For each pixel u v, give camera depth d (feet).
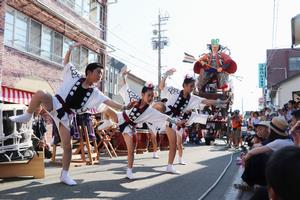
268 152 14.14
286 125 15.92
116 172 24.89
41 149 31.27
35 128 33.27
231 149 49.85
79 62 66.13
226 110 62.54
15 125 19.77
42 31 54.70
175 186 20.01
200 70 63.82
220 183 21.44
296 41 36.68
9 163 20.93
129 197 16.89
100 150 38.29
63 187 18.76
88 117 29.89
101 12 76.07
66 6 60.70
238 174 24.90
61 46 59.82
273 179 4.71
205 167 28.45
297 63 140.87
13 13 48.44
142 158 36.19
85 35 65.41
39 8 52.08
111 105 20.39
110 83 90.79
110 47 73.26
